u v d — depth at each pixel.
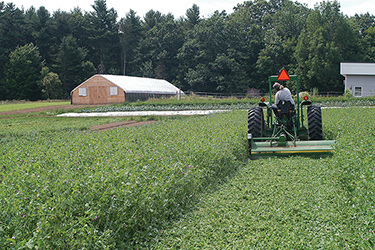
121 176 5.39
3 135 15.68
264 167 8.40
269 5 92.69
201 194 6.63
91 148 8.63
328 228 4.87
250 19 85.44
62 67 71.50
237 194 6.47
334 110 21.42
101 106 36.47
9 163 7.28
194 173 6.62
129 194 4.89
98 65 77.75
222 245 4.57
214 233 4.92
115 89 43.19
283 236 4.64
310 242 4.49
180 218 5.55
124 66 83.88
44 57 77.81
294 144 9.54
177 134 11.21
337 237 4.57
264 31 77.44
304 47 60.34
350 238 4.54
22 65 67.44
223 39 70.38
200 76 67.38
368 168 5.94
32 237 3.81
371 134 9.79
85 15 83.44
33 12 89.62
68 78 71.75
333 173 7.23
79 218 4.24
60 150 8.54
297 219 5.23
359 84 42.72
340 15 61.81
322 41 58.66
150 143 9.40
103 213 4.55
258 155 9.62
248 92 67.19
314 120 10.52
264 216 5.29
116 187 5.07
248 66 69.12
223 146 8.84
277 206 5.69
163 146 8.51
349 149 7.62
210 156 7.83
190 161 7.12
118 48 85.94
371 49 67.69
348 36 61.38
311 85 59.47
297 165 8.34
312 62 57.72
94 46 82.19
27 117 28.00
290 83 61.22
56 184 5.09
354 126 11.62
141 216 4.98
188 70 71.50
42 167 6.73
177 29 82.69
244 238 4.70
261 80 68.25
